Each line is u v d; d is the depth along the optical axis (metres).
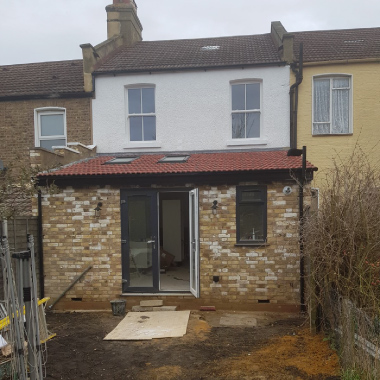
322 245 4.99
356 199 4.79
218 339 5.59
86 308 7.41
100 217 7.39
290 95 9.49
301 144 9.53
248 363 4.65
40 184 7.38
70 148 8.84
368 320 4.01
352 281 4.62
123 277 7.36
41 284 7.43
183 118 9.84
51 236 7.47
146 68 9.88
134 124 10.20
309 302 5.68
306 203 6.86
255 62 9.59
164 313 6.86
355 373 3.95
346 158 8.87
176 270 9.98
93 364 4.77
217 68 9.69
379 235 4.66
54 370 4.60
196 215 7.14
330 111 9.63
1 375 4.08
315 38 11.82
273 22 12.20
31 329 3.63
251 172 6.86
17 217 6.75
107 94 10.04
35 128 10.27
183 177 7.13
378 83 9.37
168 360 4.84
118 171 7.23
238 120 9.88
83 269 7.42
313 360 4.68
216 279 7.09
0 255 3.97
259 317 6.73
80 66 11.90
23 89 10.62
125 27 12.78
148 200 7.38
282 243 6.98
